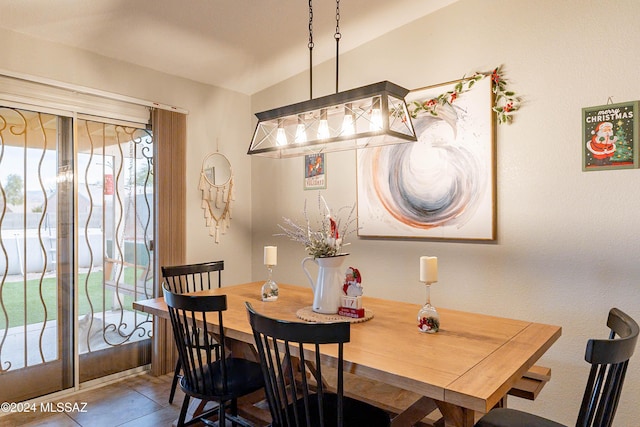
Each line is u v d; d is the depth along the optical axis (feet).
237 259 13.38
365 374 4.94
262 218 13.55
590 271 7.94
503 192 8.88
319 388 4.73
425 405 6.13
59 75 9.36
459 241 9.46
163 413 8.82
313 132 8.68
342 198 11.57
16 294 8.94
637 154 7.46
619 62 7.62
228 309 7.75
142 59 10.61
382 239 10.77
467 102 9.24
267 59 11.59
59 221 9.53
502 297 8.95
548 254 8.39
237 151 13.34
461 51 9.43
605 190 7.77
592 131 7.89
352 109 7.09
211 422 7.55
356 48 11.20
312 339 4.66
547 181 8.38
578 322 8.08
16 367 8.96
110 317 10.43
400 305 8.02
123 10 8.59
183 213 11.59
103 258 10.27
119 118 10.43
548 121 8.35
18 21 8.46
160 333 10.84
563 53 8.18
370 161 10.83
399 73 10.41
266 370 5.33
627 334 4.74
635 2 7.47
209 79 12.23
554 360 8.36
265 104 13.38
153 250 11.24
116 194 10.52
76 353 9.75
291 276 12.80
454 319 7.02
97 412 8.84
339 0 8.99
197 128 12.17
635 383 7.48
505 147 8.84
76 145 9.75
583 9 7.97
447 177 9.54
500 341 5.83
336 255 7.22
